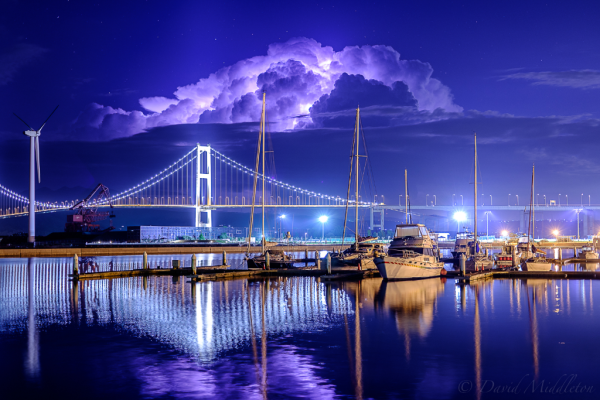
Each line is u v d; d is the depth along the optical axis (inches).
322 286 2015.3
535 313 1407.5
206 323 1273.4
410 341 1091.3
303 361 949.8
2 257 4722.0
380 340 1096.8
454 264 3186.5
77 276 2314.2
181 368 909.8
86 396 787.4
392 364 931.3
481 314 1389.0
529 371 893.8
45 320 1322.6
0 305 1561.3
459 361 948.6
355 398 778.8
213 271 2591.0
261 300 1638.8
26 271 2910.9
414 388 817.5
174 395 789.2
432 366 920.3
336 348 1035.3
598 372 888.3
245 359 960.3
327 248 5649.6
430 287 1971.0
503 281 2194.9
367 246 2822.3
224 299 1665.8
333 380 850.8
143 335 1147.3
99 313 1416.1
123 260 4200.3
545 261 2546.8
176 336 1135.6
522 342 1082.1
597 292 1819.6
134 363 938.1
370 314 1389.0
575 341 1090.1
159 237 7332.7
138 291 1873.8
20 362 948.0
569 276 2345.0
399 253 2383.1
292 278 2343.8
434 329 1206.9
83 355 988.6
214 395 788.6
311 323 1273.4
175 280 2267.5
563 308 1485.0
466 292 1822.1
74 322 1294.3
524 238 4234.7
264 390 807.7
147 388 816.9
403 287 1968.5
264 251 3036.4
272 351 1012.5
